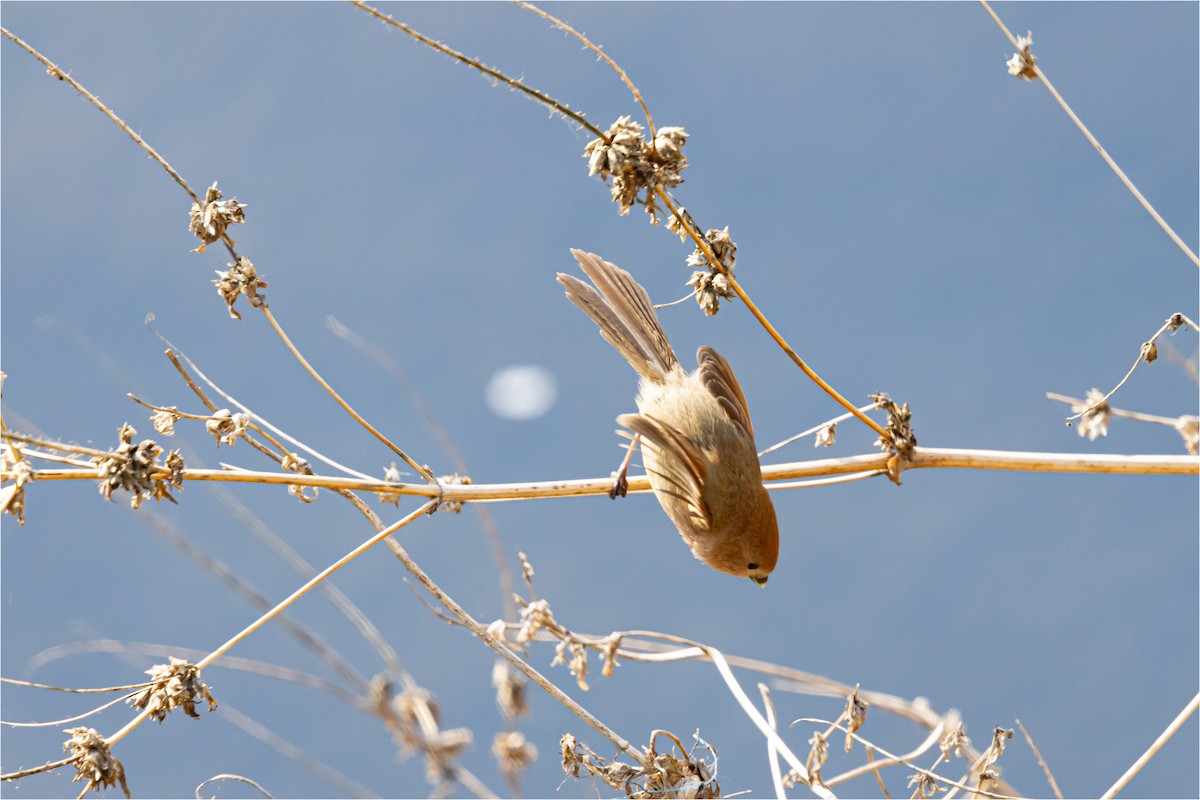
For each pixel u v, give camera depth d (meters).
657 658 9.41
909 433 9.48
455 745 9.70
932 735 9.02
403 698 9.86
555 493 9.81
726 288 8.58
